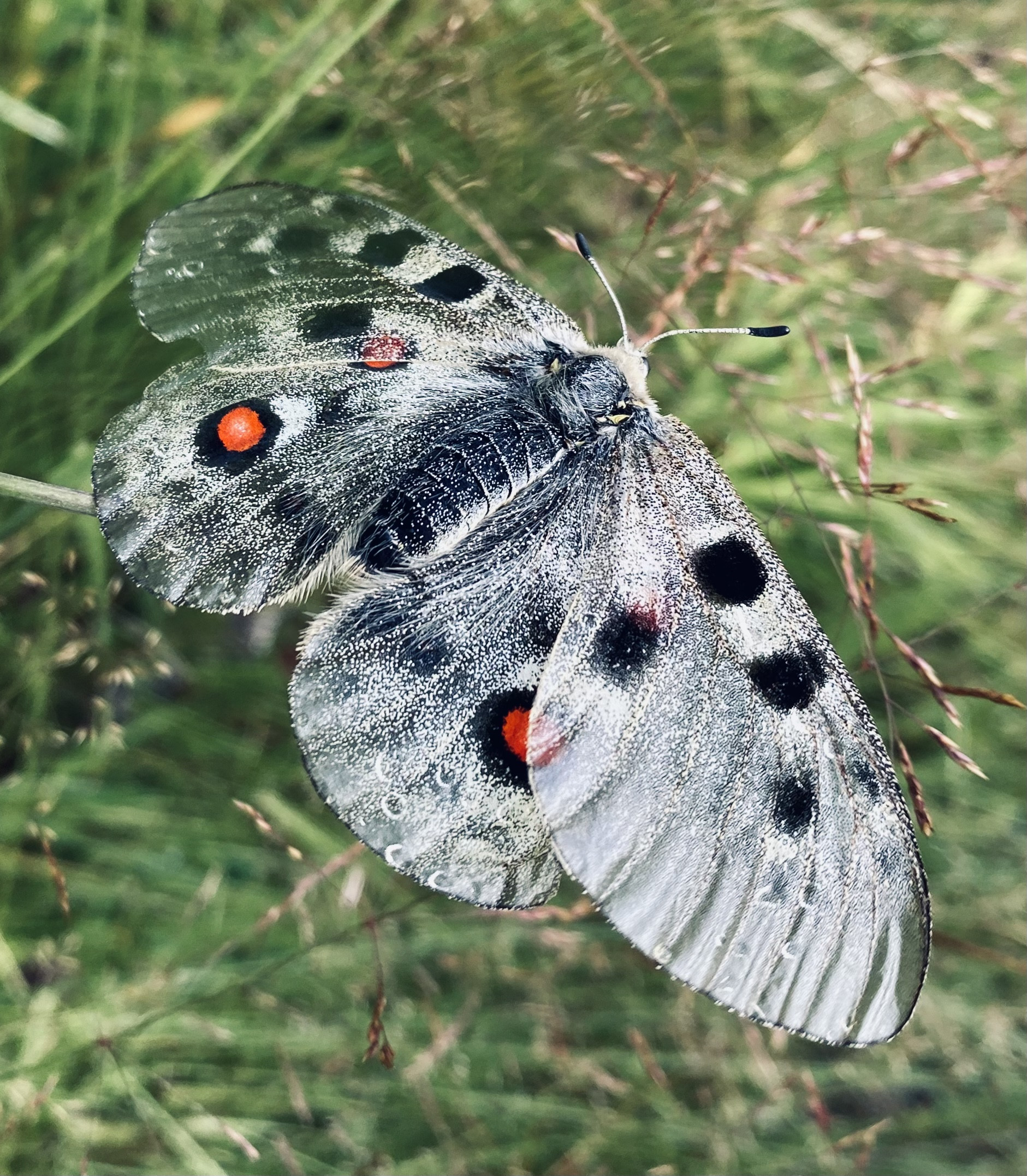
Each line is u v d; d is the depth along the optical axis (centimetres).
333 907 11
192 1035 10
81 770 11
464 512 8
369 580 8
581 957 11
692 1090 11
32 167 11
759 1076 11
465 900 7
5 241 10
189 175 11
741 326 11
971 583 12
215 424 8
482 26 10
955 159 12
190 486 8
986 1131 11
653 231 11
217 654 12
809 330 10
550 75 10
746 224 10
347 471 8
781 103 11
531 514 8
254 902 11
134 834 11
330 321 8
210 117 9
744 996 7
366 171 10
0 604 10
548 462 8
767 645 7
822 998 7
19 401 10
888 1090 12
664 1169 11
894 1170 11
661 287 11
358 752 7
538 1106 11
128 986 10
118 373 10
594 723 7
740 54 11
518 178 11
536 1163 11
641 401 8
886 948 7
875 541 12
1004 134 10
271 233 8
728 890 7
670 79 11
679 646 7
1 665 10
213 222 8
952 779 12
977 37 11
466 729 7
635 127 11
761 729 7
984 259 12
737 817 7
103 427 10
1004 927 11
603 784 7
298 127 10
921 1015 11
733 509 8
